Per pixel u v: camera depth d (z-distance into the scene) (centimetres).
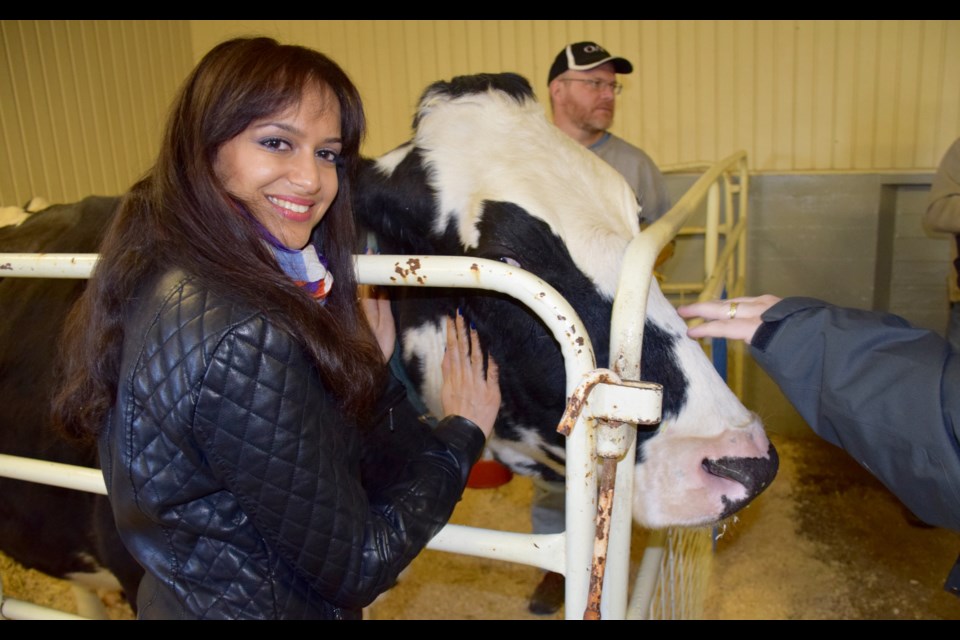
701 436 146
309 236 107
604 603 113
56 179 423
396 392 150
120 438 91
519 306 154
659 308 152
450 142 162
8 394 187
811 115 462
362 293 158
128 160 476
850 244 466
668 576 182
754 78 464
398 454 150
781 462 437
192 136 93
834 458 441
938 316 477
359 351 107
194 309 88
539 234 148
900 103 450
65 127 428
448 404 136
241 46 95
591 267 148
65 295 190
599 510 100
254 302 89
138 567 176
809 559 340
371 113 511
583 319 147
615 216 158
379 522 102
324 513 94
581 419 101
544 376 157
